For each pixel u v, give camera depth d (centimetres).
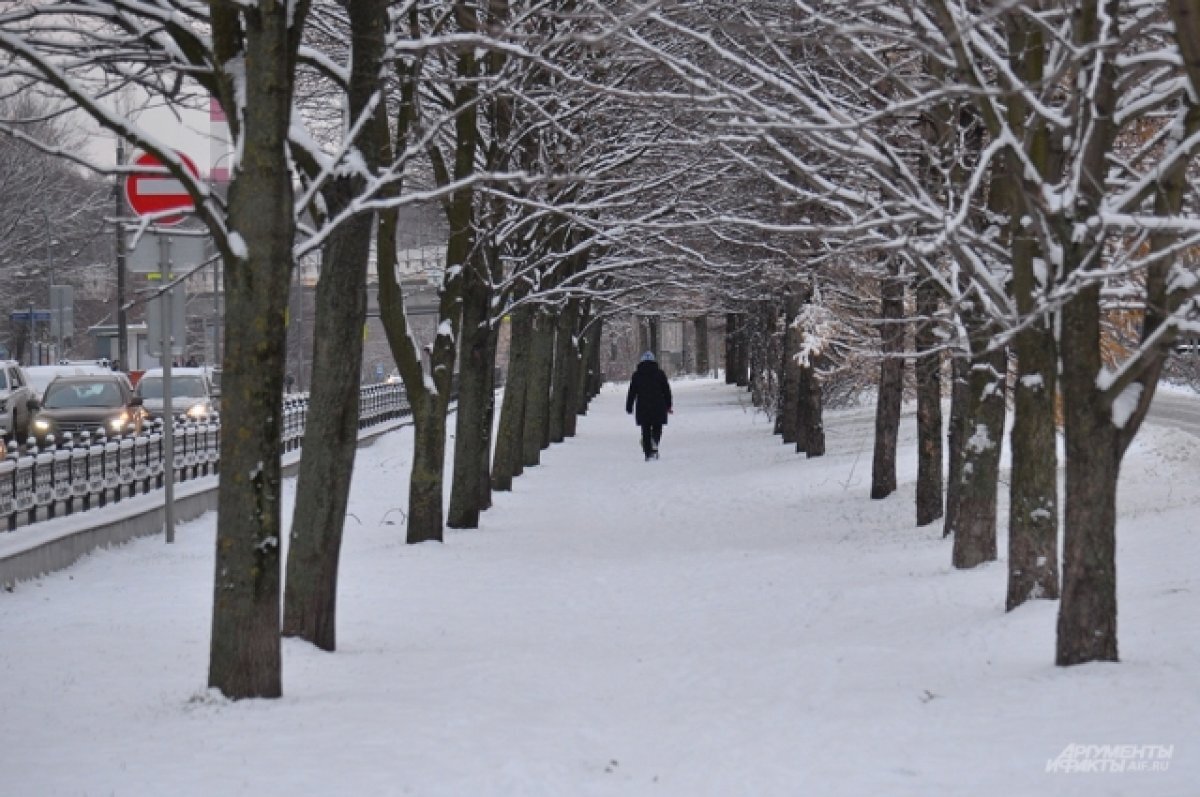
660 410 6109
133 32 1906
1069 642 1678
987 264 2302
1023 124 1878
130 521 3250
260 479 1602
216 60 1681
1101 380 1644
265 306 1582
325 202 1989
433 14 3247
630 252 4669
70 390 5647
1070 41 1691
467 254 3350
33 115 4144
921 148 2500
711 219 1947
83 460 3309
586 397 10062
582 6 3017
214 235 1589
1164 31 1789
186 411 6147
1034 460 2203
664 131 3334
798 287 4778
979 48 1691
